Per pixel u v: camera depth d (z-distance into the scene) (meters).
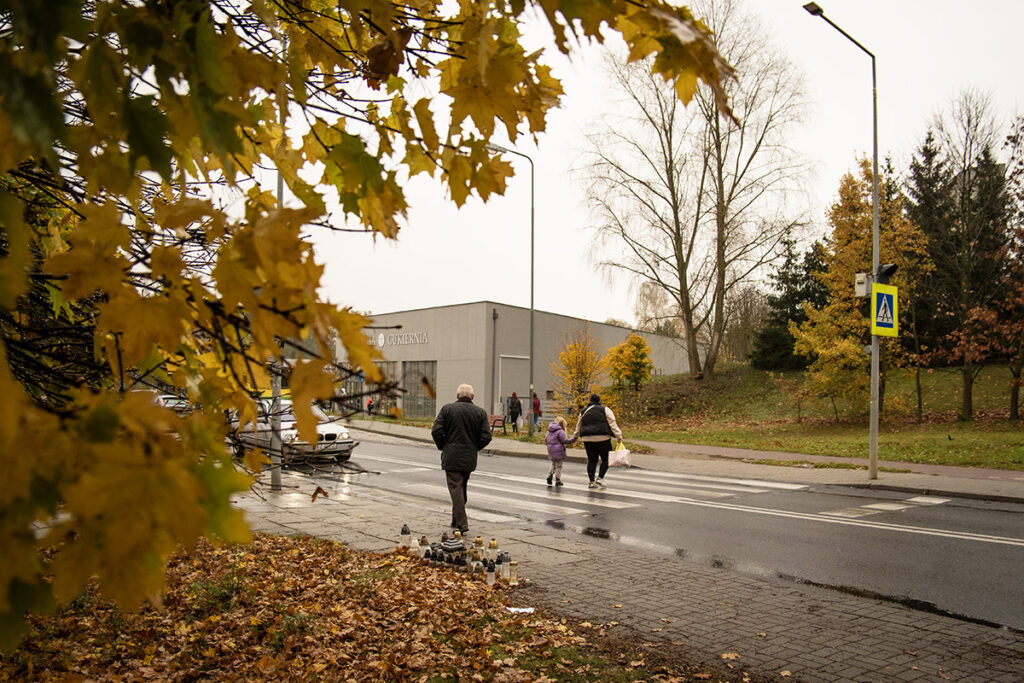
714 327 34.53
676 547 8.19
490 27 1.39
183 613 5.15
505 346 37.69
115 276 1.09
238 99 1.19
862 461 16.77
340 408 1.07
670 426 28.72
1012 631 5.21
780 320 36.06
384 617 5.16
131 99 0.99
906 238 23.48
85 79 0.98
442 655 4.42
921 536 8.81
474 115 1.56
